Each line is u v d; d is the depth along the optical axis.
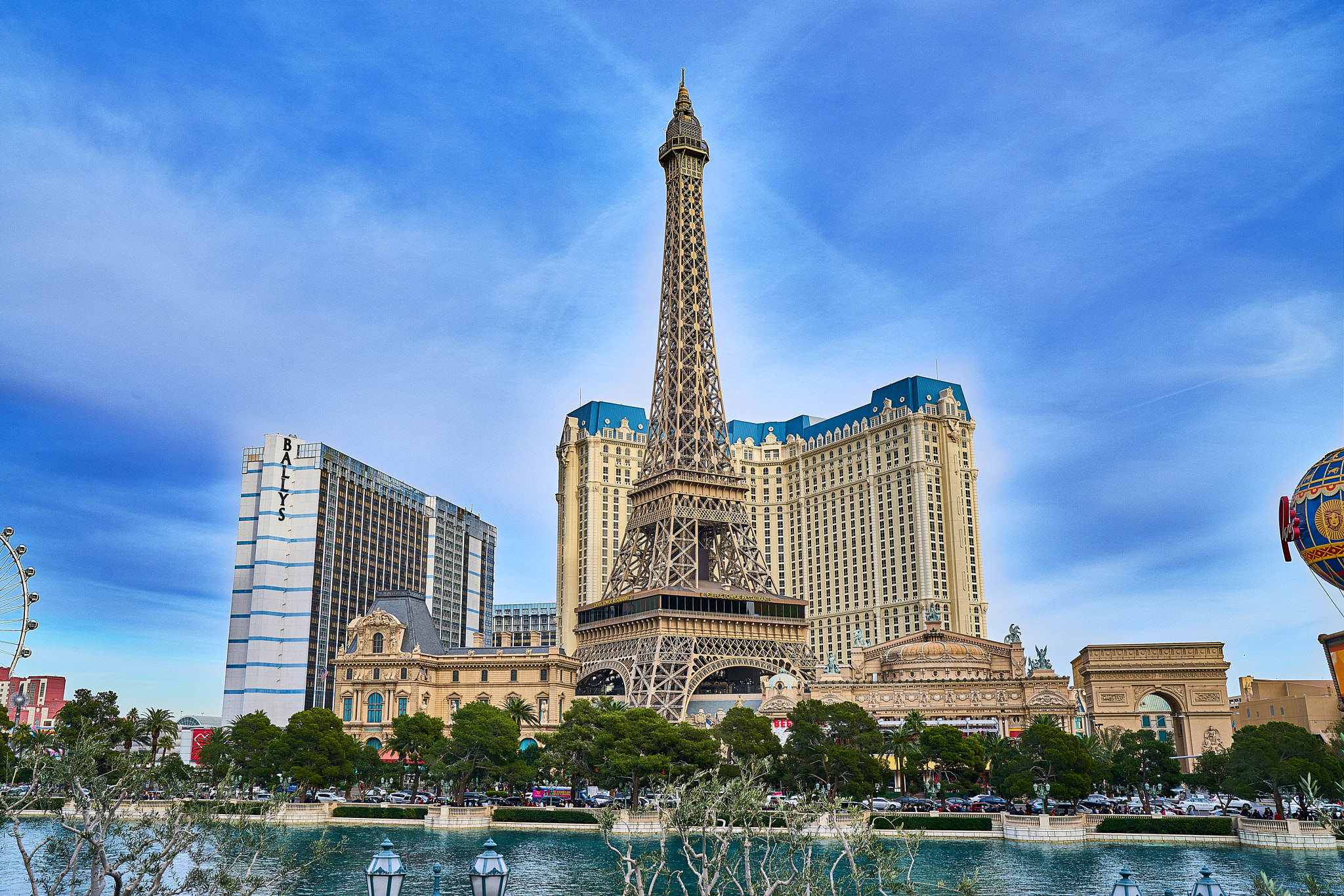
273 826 86.19
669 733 171.00
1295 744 152.00
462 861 120.56
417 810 160.75
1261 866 117.81
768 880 64.00
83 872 102.50
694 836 139.75
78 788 62.31
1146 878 109.56
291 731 175.75
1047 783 167.50
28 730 180.50
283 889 69.25
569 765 178.62
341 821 162.38
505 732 177.88
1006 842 141.50
